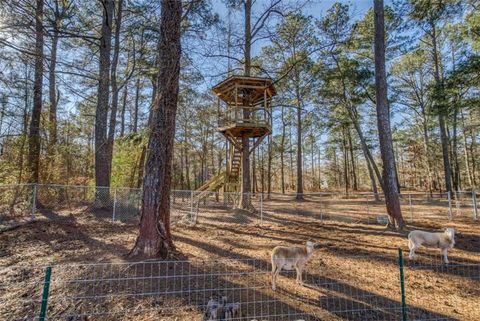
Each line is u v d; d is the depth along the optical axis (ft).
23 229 26.61
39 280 15.39
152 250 18.54
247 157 49.96
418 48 65.26
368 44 60.39
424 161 105.40
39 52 31.45
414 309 13.78
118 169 49.42
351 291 15.55
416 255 22.50
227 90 50.24
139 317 12.10
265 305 13.60
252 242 26.55
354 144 111.45
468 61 36.88
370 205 64.44
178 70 20.66
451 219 41.14
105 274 16.10
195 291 14.48
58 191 37.88
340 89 66.28
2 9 25.89
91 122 68.69
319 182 151.43
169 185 19.95
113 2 40.57
